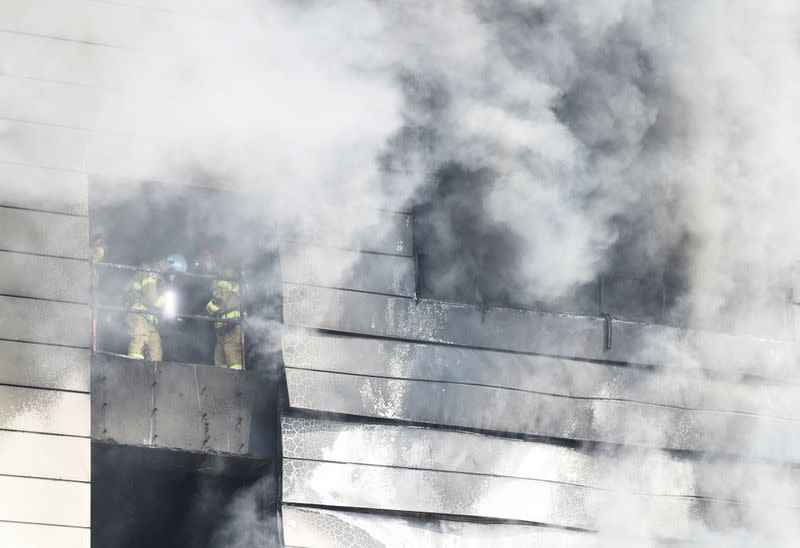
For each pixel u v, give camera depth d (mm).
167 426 43000
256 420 44219
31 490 39906
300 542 42812
